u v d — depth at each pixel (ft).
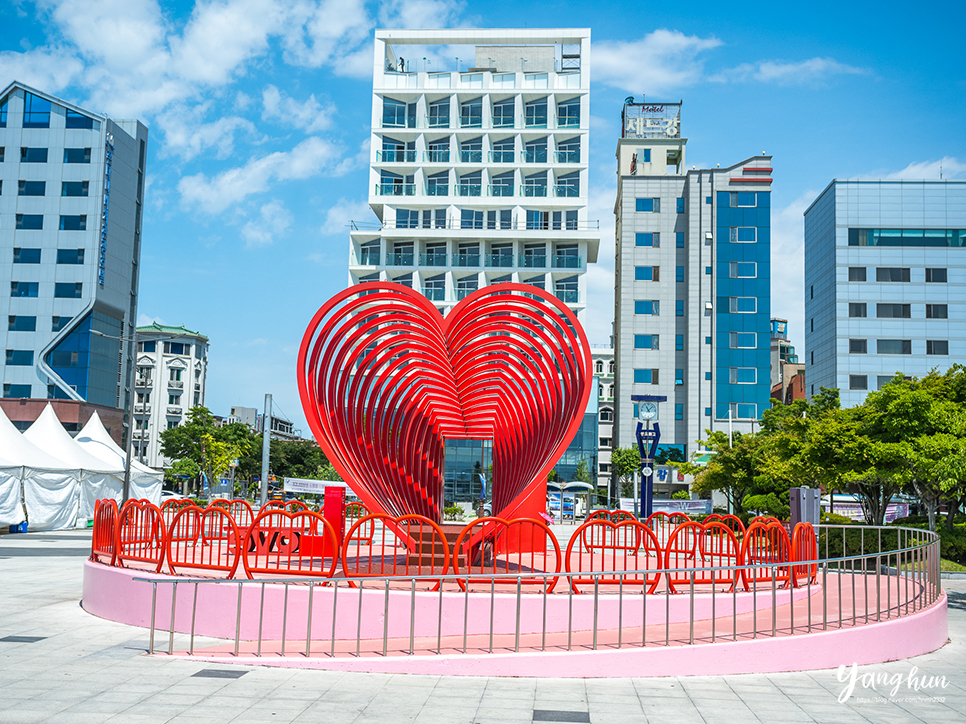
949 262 189.26
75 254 194.29
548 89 198.80
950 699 25.53
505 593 33.19
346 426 42.16
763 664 28.73
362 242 200.75
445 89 199.11
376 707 23.02
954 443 62.13
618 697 24.75
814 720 22.79
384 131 198.08
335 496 44.45
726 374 193.88
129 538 41.27
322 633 33.50
